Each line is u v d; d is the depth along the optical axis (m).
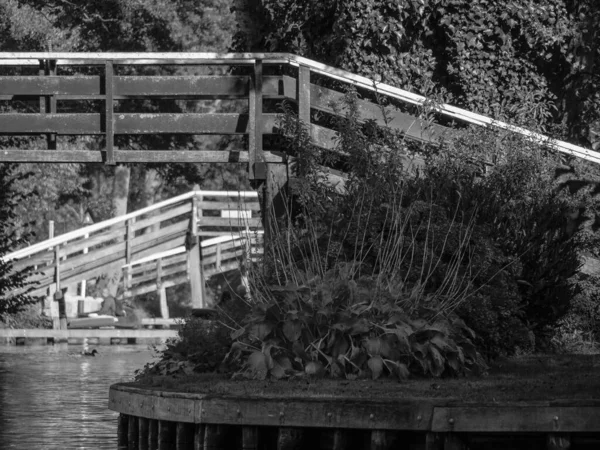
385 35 27.52
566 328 22.88
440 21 27.77
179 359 18.20
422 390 14.64
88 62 23.69
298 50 28.45
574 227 23.78
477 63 27.95
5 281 32.59
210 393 14.59
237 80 23.45
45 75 24.03
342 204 19.97
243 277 19.25
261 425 13.91
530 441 13.27
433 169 21.09
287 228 19.34
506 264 20.33
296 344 16.28
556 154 24.77
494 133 23.25
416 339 16.56
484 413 13.09
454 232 18.94
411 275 18.42
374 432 13.41
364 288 16.89
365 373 16.11
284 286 16.62
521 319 21.00
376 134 22.28
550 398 13.69
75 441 16.38
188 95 23.50
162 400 14.90
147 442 15.54
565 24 28.41
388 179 20.48
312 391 14.69
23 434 17.09
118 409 16.14
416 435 13.45
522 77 28.11
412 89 27.88
